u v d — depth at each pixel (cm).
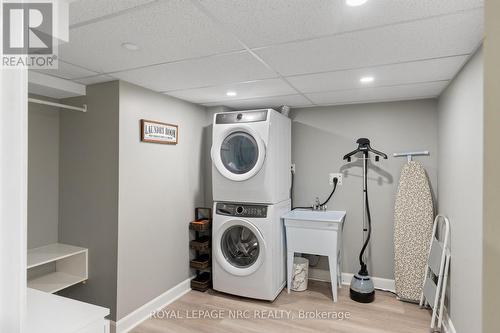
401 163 327
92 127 261
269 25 152
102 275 255
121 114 250
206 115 366
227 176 302
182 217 324
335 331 251
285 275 336
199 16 143
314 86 268
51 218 274
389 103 332
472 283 188
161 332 252
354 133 346
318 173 362
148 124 275
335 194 354
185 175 329
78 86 259
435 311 247
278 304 299
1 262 51
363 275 313
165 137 297
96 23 150
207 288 335
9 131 50
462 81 212
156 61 205
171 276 308
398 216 312
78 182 268
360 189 343
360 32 159
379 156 335
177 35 164
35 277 262
